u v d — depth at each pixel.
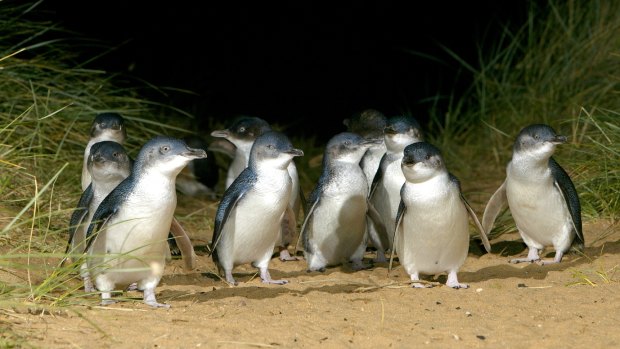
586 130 15.02
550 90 17.33
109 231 8.19
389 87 23.19
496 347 7.19
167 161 8.08
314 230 10.39
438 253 9.06
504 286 9.25
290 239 10.97
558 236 10.30
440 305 8.42
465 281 9.64
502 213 12.46
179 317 7.89
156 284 8.50
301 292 9.12
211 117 20.69
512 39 19.78
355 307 8.36
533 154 9.85
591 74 17.34
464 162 17.17
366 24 24.92
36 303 7.99
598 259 10.20
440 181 8.77
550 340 7.30
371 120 11.88
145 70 22.47
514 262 10.49
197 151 8.10
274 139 9.47
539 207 10.09
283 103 22.83
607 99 16.36
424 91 22.59
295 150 9.47
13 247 9.89
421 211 8.81
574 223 10.17
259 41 24.75
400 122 10.48
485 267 10.24
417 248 9.07
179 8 24.12
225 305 8.42
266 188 9.48
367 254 11.56
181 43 23.77
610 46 17.47
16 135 13.09
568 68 17.59
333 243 10.41
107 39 22.45
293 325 7.70
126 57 22.53
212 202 15.13
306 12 25.61
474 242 11.65
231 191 9.59
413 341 7.32
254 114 22.20
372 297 8.77
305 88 23.47
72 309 7.69
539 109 17.22
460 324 7.77
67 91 14.41
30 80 13.48
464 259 9.24
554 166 10.23
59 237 10.75
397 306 8.36
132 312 8.01
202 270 10.41
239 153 12.28
